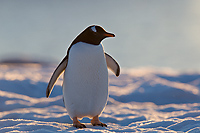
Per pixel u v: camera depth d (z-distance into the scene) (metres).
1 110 26.94
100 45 17.11
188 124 18.22
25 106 28.31
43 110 26.28
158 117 23.50
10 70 49.53
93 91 17.03
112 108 28.22
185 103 31.83
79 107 17.36
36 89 34.69
